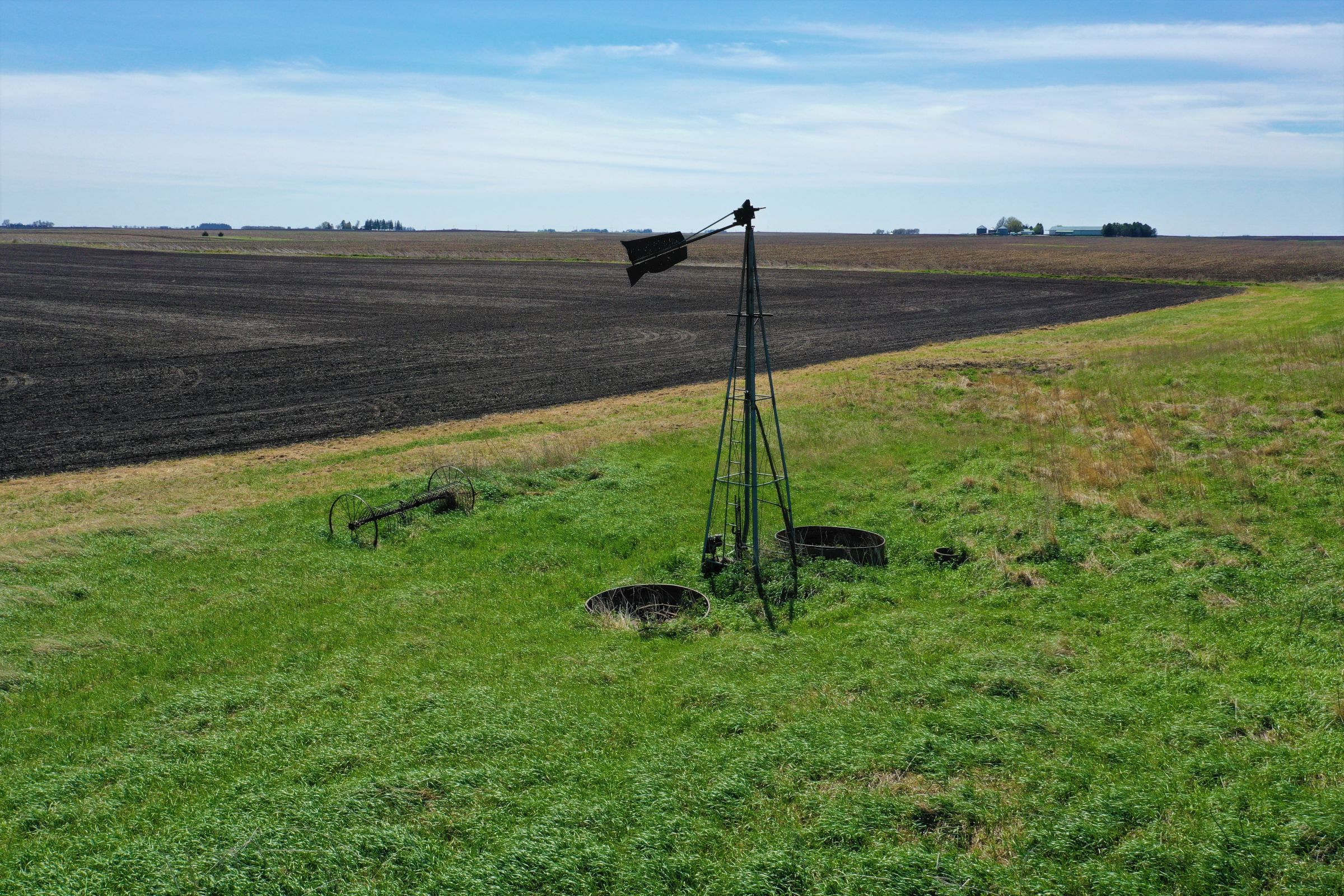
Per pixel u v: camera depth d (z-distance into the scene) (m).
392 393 25.92
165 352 33.50
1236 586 9.23
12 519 13.74
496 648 8.50
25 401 24.31
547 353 34.44
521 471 15.79
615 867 5.19
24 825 5.84
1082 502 12.28
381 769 6.31
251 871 5.23
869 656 7.99
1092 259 120.56
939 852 5.23
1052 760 6.11
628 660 8.13
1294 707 6.61
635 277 10.05
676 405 23.27
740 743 6.49
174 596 10.14
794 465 15.73
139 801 6.10
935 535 11.58
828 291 68.00
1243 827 5.28
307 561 11.33
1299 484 12.70
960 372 27.48
